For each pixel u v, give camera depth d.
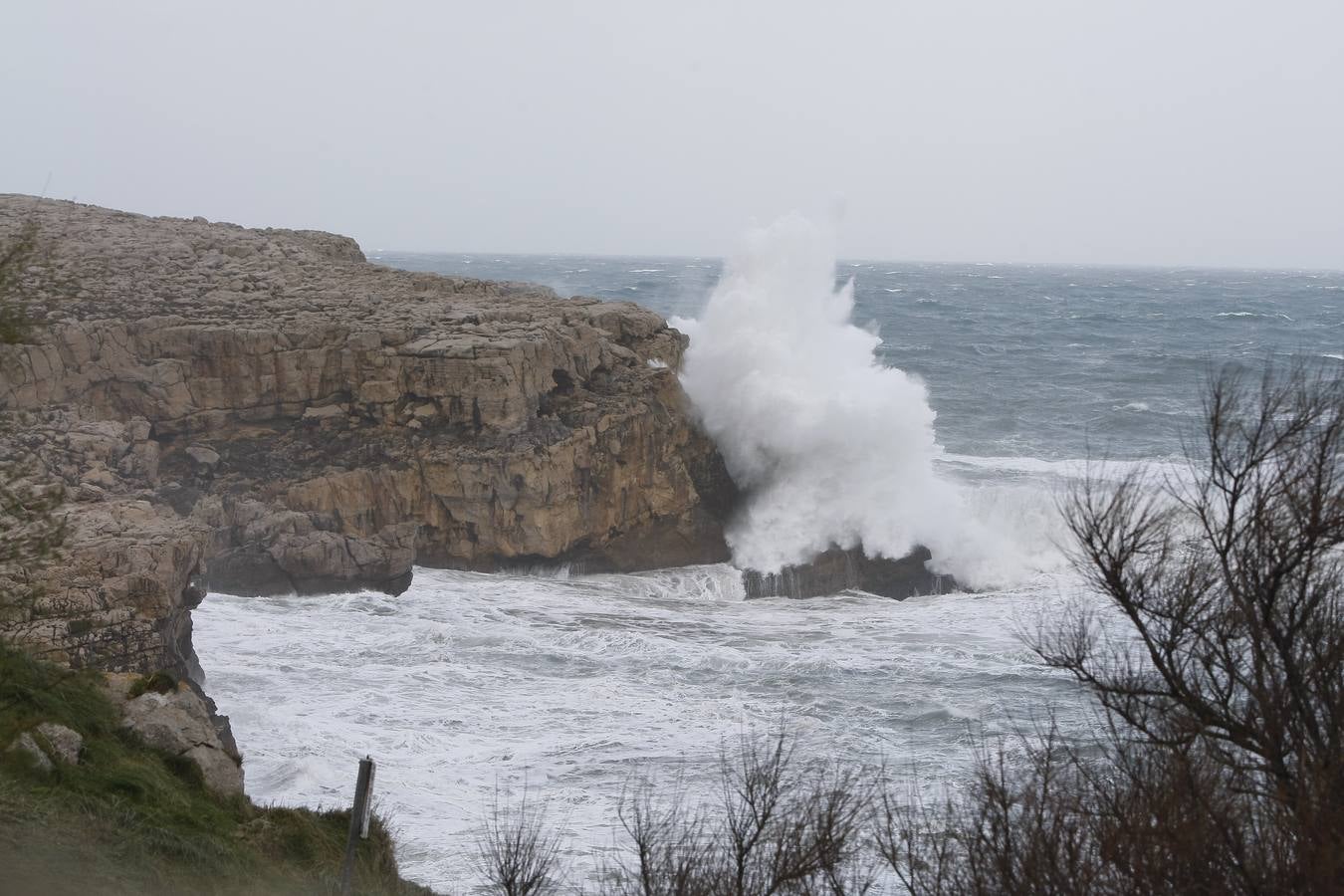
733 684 43.06
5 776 22.08
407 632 47.34
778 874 20.50
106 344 57.00
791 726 38.53
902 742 37.16
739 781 32.78
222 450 57.06
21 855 19.58
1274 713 15.82
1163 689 18.42
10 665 26.38
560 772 35.03
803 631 50.22
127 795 23.84
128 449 54.34
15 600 28.20
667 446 61.81
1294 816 15.09
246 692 40.44
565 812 31.80
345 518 54.41
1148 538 18.78
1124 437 97.69
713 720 39.34
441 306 67.06
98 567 35.44
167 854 22.00
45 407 54.25
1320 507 16.27
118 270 68.94
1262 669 16.16
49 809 21.52
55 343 54.91
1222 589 17.27
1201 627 17.00
